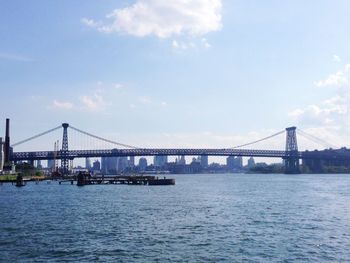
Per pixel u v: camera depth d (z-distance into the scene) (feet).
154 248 139.33
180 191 449.89
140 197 358.23
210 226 184.14
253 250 136.56
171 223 193.47
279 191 446.19
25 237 158.40
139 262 122.01
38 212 243.60
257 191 447.42
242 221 200.44
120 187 537.24
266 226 184.75
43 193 416.46
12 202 312.71
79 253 132.46
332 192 425.69
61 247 140.56
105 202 307.99
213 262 122.11
